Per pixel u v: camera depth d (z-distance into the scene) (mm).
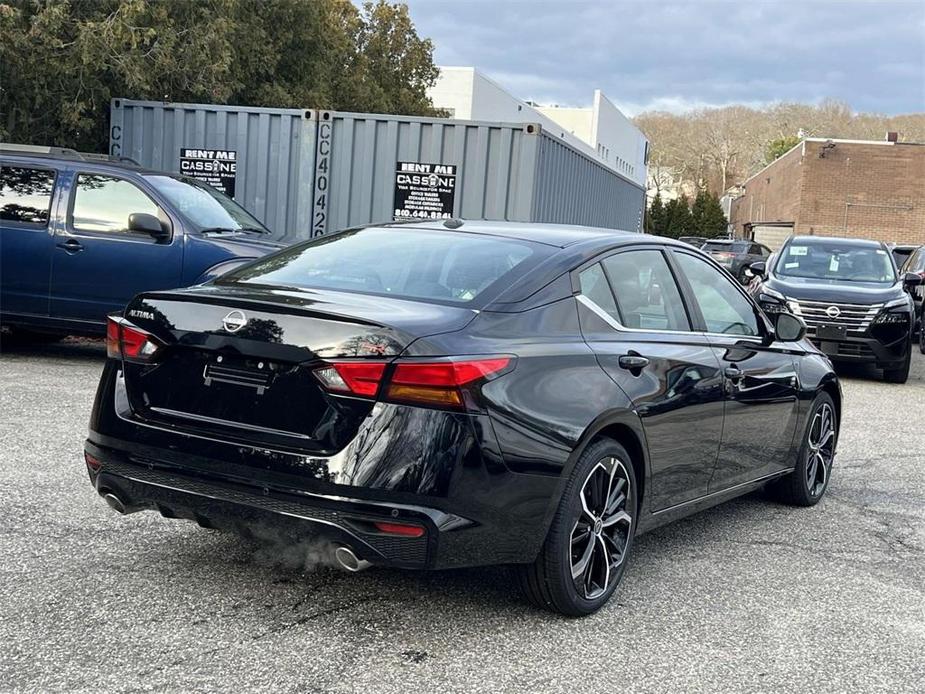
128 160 10242
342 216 13906
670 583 4586
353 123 13742
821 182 47719
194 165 14336
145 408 3857
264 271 4434
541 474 3688
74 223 9383
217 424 3682
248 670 3381
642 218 29344
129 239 9305
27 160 9547
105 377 4023
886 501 6426
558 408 3785
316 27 20531
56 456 6062
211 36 16047
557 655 3670
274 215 14094
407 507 3398
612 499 4160
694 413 4641
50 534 4660
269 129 13992
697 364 4695
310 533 3480
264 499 3523
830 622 4195
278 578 4258
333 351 3480
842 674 3660
